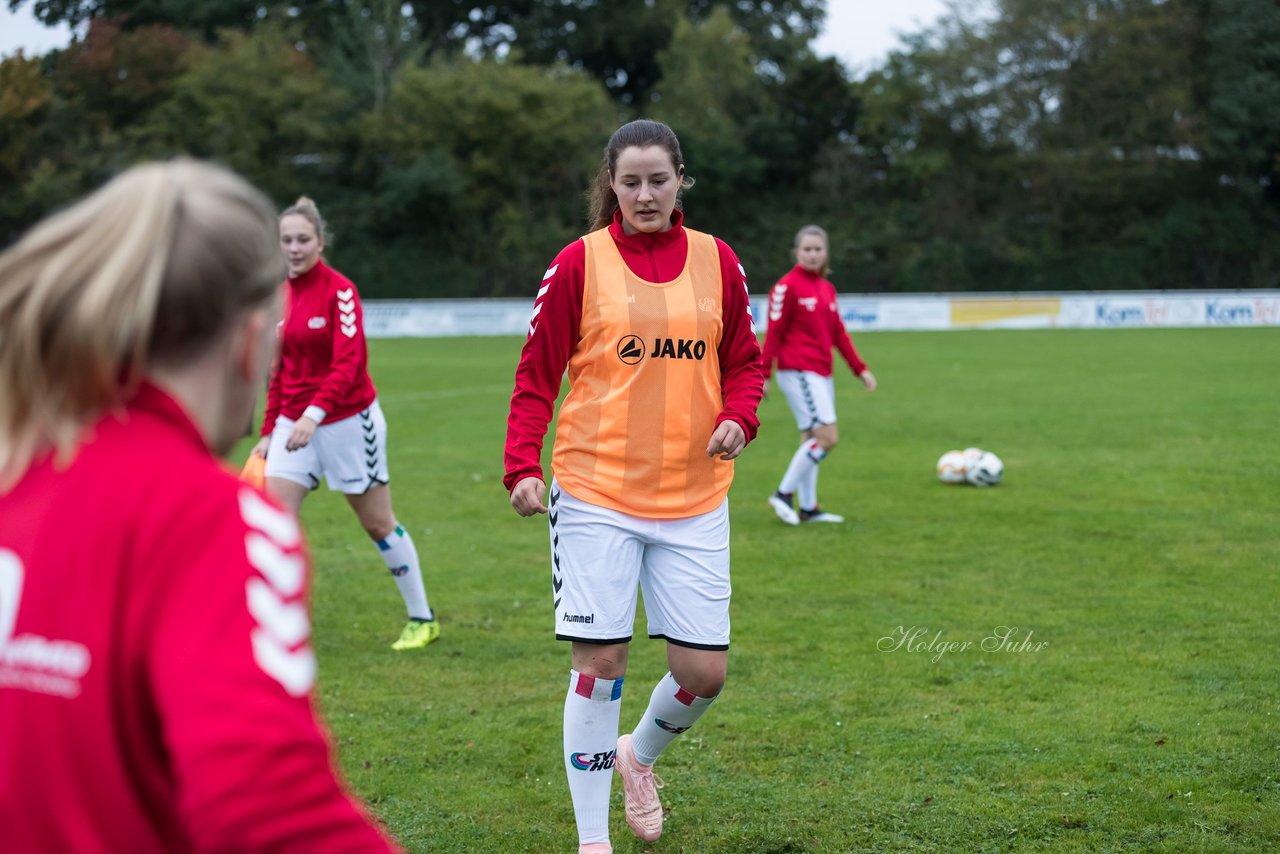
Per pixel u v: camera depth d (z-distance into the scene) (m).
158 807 1.17
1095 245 43.00
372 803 3.86
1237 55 42.03
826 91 45.44
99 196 1.21
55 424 1.18
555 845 3.59
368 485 5.50
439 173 39.81
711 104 43.88
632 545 3.38
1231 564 6.94
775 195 44.88
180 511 1.17
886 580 6.70
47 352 1.16
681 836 3.62
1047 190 43.44
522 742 4.39
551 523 3.50
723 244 3.54
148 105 41.56
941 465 9.80
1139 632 5.63
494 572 7.14
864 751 4.23
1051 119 43.59
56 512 1.18
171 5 46.56
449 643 5.70
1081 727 4.43
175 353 1.21
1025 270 41.47
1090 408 14.54
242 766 1.08
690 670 3.44
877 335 29.70
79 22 47.97
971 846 3.50
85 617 1.15
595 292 3.37
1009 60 43.50
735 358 3.55
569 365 3.49
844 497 9.27
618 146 3.35
